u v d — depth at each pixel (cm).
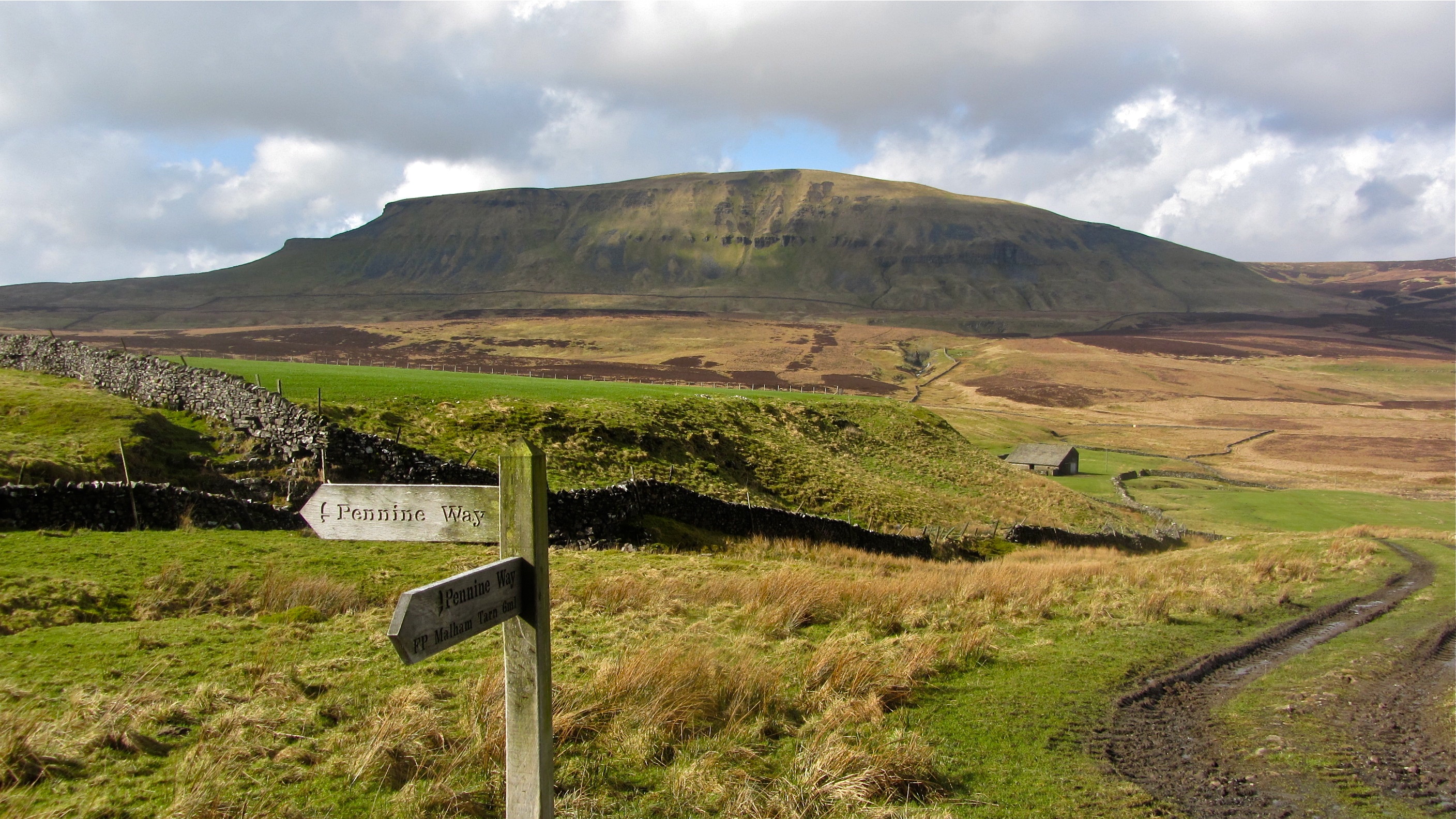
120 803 765
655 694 1058
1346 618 2112
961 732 1115
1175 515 7375
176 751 889
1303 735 1201
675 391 6681
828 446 6106
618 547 2775
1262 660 1641
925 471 6316
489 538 600
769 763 945
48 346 4438
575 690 1066
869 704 1130
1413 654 1717
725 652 1347
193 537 2094
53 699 997
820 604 1733
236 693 1038
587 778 866
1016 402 18325
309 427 2909
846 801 855
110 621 1445
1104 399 19175
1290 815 939
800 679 1233
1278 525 6938
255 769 850
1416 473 11175
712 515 3331
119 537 2020
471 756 875
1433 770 1088
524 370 17250
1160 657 1587
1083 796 945
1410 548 3775
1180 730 1206
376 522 622
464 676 1151
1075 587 2327
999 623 1783
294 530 2434
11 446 2528
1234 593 2344
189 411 3406
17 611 1395
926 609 1806
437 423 3891
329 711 1005
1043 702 1266
